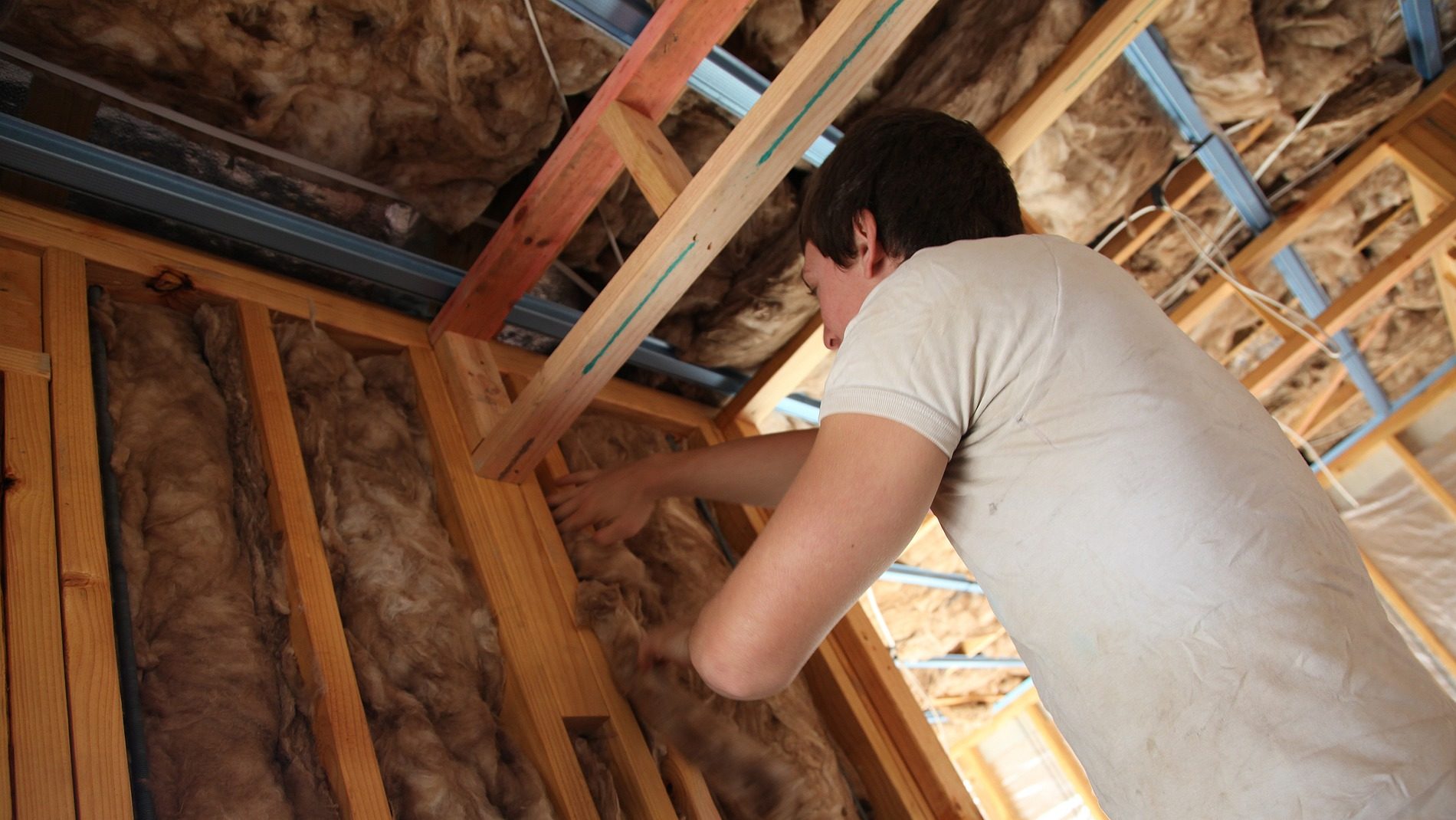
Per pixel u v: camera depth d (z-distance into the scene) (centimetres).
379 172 158
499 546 135
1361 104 264
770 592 77
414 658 116
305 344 139
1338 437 434
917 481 75
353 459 133
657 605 147
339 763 97
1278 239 288
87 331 116
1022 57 185
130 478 109
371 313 155
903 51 202
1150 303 84
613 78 139
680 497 141
